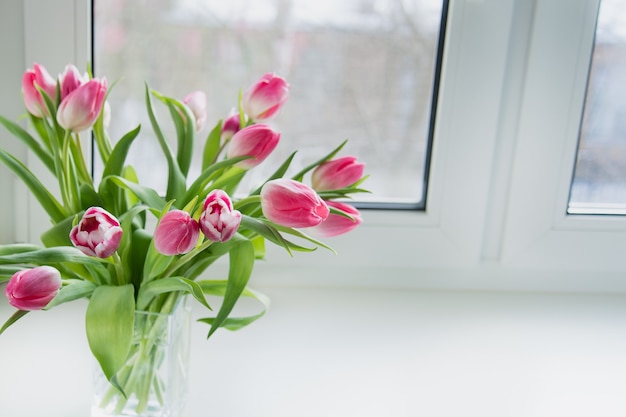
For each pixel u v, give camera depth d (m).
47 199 1.13
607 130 1.62
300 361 1.35
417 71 1.57
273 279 1.60
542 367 1.39
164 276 1.12
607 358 1.43
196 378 1.29
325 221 1.12
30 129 1.46
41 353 1.33
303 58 1.54
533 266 1.64
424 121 1.59
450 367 1.37
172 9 1.48
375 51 1.55
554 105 1.56
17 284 0.97
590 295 1.68
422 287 1.65
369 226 1.60
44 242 1.09
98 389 1.16
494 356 1.41
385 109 1.58
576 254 1.64
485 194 1.59
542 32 1.53
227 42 1.51
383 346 1.41
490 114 1.55
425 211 1.62
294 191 1.01
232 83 1.53
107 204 1.14
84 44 1.45
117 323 1.04
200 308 1.49
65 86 1.08
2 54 1.43
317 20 1.52
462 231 1.61
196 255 1.14
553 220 1.63
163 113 1.53
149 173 1.56
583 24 1.53
